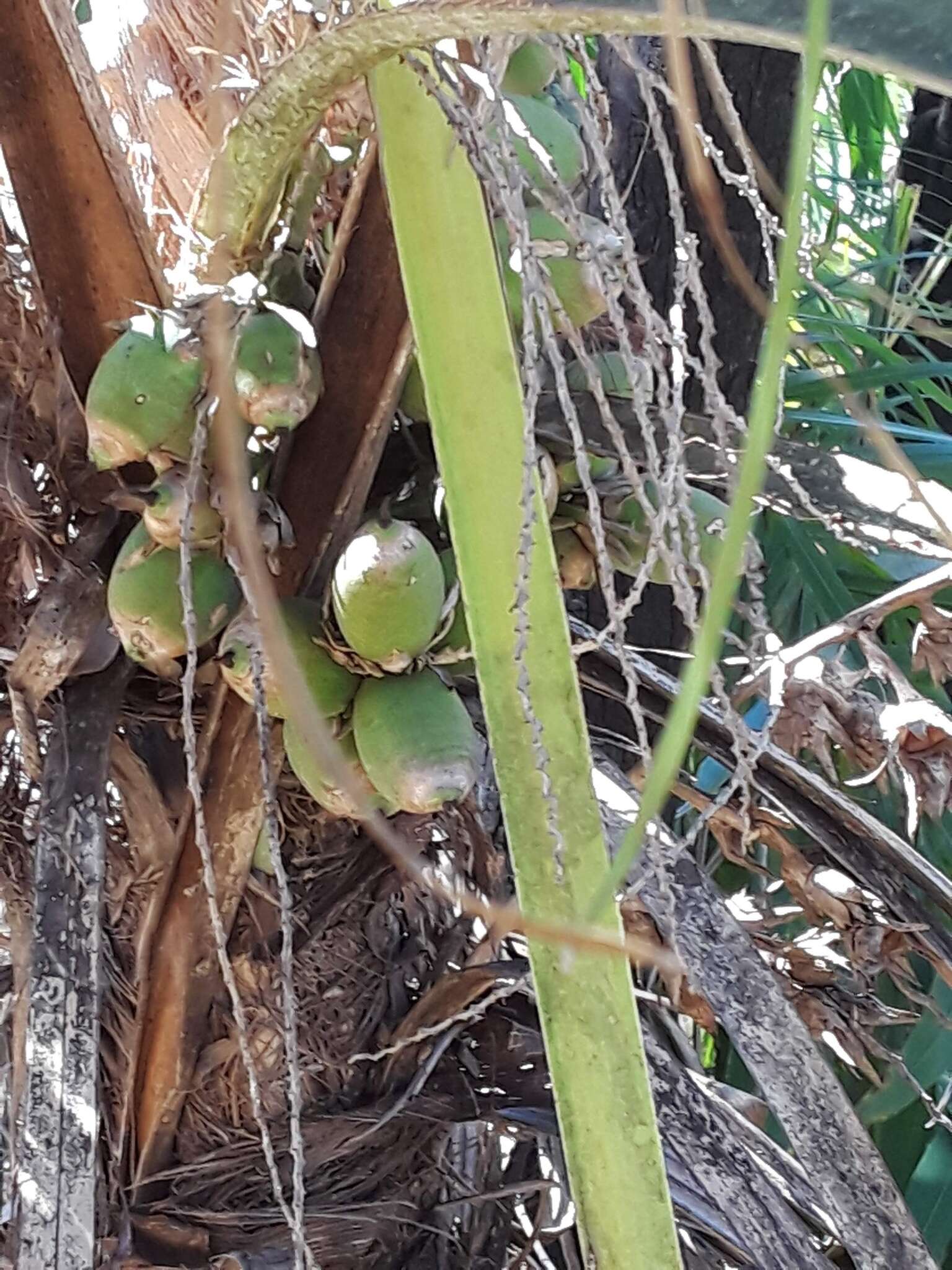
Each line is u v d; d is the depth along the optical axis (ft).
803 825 2.12
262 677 1.62
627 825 2.04
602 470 1.96
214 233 1.63
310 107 1.42
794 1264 1.93
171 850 2.25
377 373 1.77
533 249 1.28
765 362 0.59
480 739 2.02
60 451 1.98
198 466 1.55
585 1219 1.41
